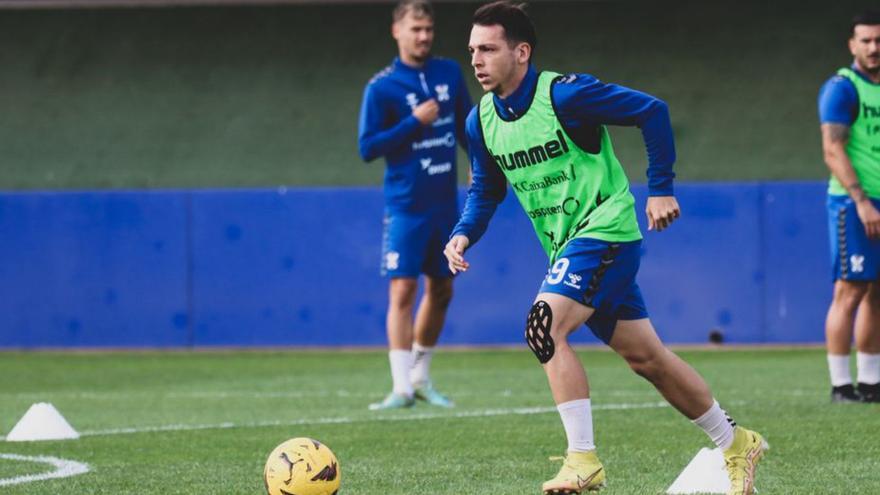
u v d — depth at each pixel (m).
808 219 54.91
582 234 19.00
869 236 31.73
